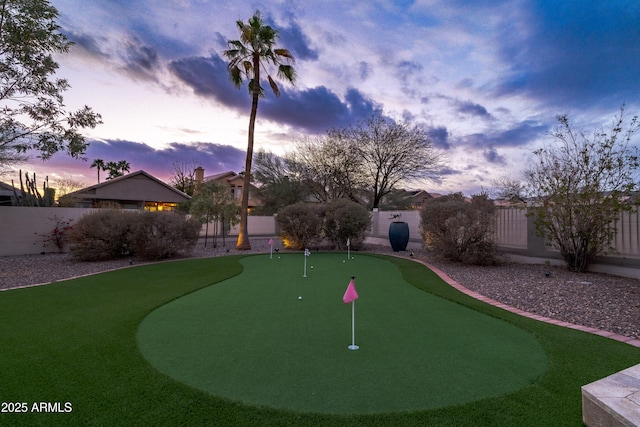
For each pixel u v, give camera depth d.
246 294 5.83
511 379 2.67
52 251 12.80
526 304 5.29
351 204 14.55
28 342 3.51
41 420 2.10
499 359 3.08
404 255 12.37
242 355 3.16
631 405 1.89
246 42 13.75
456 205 9.55
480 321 4.29
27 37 8.05
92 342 3.51
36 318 4.39
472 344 3.46
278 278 7.43
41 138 9.11
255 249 14.50
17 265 9.65
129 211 11.02
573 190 7.94
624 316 4.51
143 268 8.92
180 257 11.52
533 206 9.00
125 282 6.93
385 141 21.34
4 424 2.05
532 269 8.58
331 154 23.33
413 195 29.39
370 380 2.65
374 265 9.58
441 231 9.81
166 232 10.59
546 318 4.46
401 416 2.15
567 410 2.23
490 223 9.27
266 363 2.98
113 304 5.11
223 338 3.64
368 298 5.55
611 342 3.52
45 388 2.52
